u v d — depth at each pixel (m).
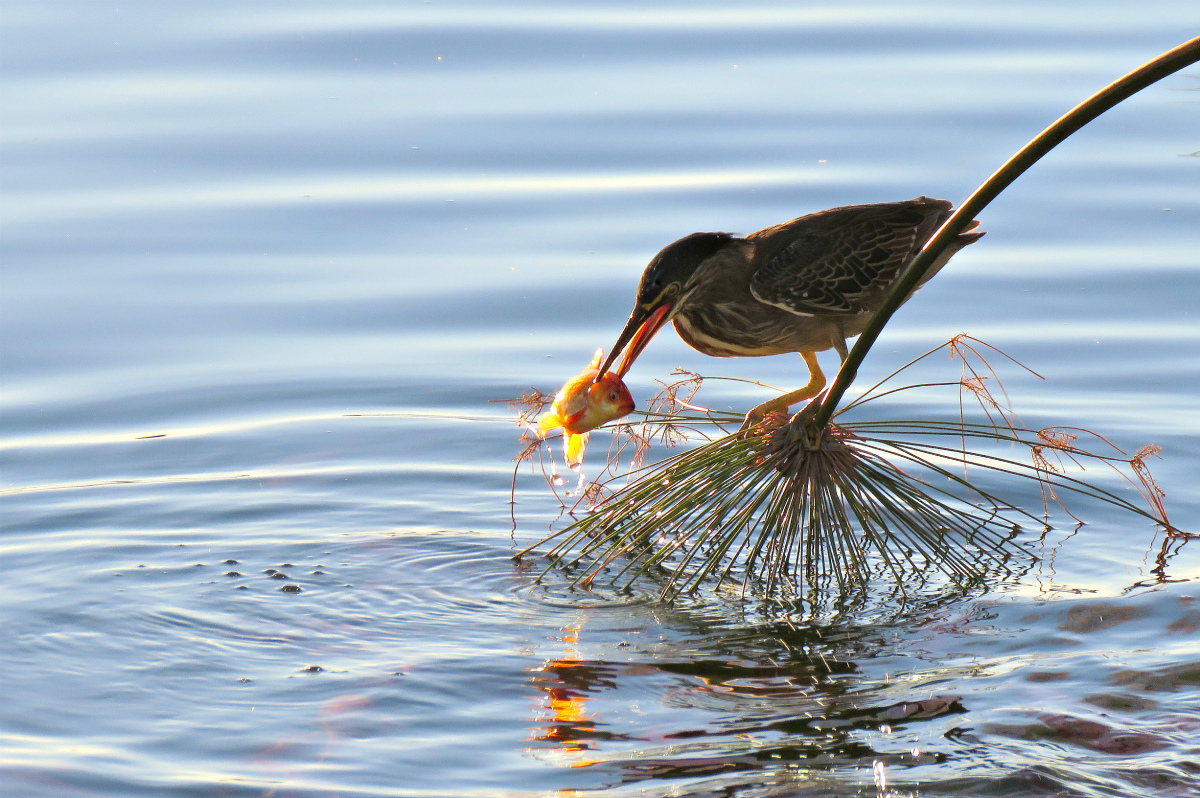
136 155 17.44
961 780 6.54
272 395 12.62
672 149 17.42
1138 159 17.48
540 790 6.54
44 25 21.33
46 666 7.83
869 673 7.83
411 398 12.57
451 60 20.08
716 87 19.11
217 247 15.44
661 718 7.28
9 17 21.58
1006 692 7.49
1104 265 14.87
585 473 11.25
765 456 9.30
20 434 11.77
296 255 15.31
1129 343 13.23
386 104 18.78
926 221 10.76
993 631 8.38
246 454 11.46
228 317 14.07
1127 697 7.36
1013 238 15.60
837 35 20.84
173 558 9.49
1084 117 7.34
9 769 6.67
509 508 10.58
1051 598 8.83
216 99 18.95
